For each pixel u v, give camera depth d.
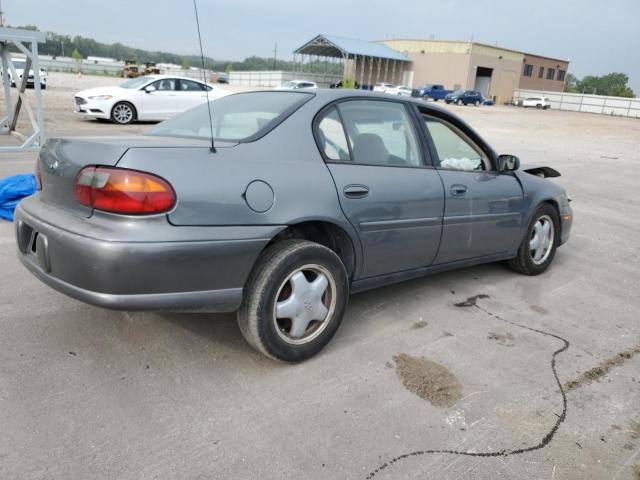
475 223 4.02
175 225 2.48
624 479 2.32
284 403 2.68
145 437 2.35
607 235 6.80
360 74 69.06
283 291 2.94
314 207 2.93
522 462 2.38
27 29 9.72
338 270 3.09
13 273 4.05
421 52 71.00
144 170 2.44
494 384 3.00
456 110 41.66
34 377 2.73
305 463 2.27
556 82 84.81
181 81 16.25
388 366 3.11
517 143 18.78
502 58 72.25
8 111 11.81
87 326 3.29
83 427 2.38
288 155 2.95
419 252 3.67
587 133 27.59
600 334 3.78
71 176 2.60
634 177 12.12
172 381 2.79
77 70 75.50
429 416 2.66
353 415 2.62
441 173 3.78
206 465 2.22
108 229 2.43
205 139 2.96
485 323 3.81
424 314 3.88
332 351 3.23
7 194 5.30
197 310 2.65
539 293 4.51
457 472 2.28
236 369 2.95
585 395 2.96
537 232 4.79
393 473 2.25
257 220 2.71
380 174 3.35
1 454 2.18
